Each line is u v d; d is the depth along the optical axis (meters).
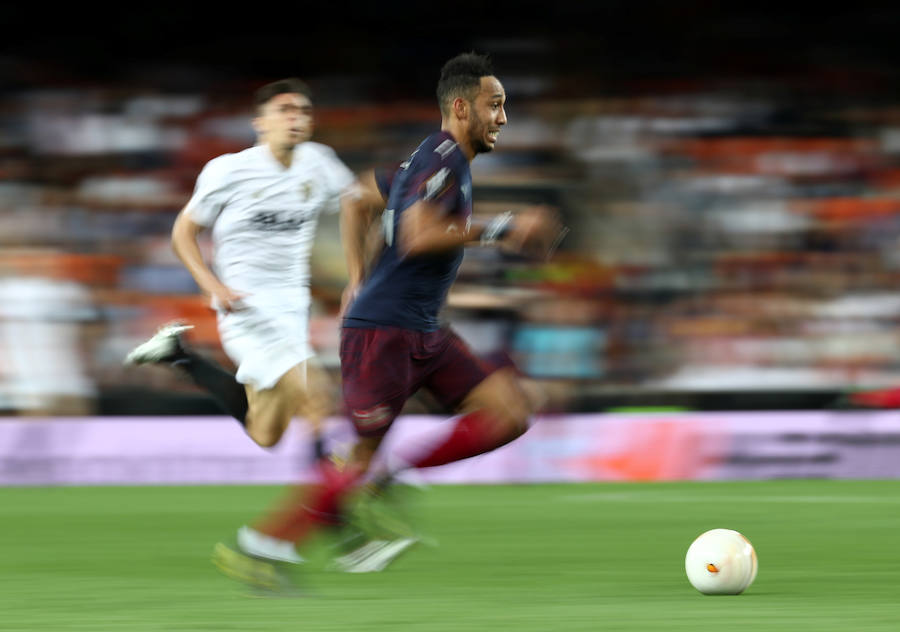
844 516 25.50
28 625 12.85
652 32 46.50
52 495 30.97
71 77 46.03
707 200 42.72
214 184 20.09
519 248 14.02
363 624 12.66
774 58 46.59
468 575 16.88
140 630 12.41
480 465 34.31
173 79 46.47
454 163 14.85
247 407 21.22
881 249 42.25
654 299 40.56
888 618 13.01
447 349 16.17
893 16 46.66
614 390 38.97
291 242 20.62
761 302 40.84
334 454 16.78
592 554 19.45
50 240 40.94
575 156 43.38
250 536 14.62
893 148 44.84
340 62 47.09
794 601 14.28
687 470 34.78
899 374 40.44
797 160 43.97
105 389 37.88
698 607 13.81
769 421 35.06
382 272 15.68
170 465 34.41
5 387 36.94
